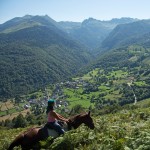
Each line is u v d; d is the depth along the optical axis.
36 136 12.80
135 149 10.71
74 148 12.68
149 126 16.05
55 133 13.24
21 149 13.27
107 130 16.11
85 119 14.73
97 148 12.38
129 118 23.17
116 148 11.43
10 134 25.84
